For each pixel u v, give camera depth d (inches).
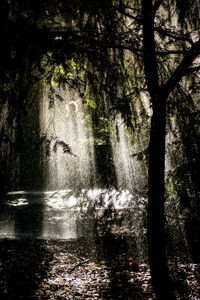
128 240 271.6
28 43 115.9
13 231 315.9
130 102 180.7
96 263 212.1
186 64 152.3
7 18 112.7
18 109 126.0
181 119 192.7
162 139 160.7
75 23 144.2
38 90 149.5
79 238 282.7
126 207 311.7
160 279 160.2
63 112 165.3
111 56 163.0
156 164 160.9
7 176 138.8
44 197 557.3
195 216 218.5
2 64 111.8
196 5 187.2
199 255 221.1
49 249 247.3
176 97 191.8
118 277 182.9
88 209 304.2
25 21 116.3
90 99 169.8
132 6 188.4
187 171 185.9
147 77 160.9
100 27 151.8
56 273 189.6
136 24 173.0
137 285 168.4
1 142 123.4
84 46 139.0
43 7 122.7
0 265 194.4
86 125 244.1
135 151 255.9
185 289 160.6
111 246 256.2
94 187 298.0
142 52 165.6
